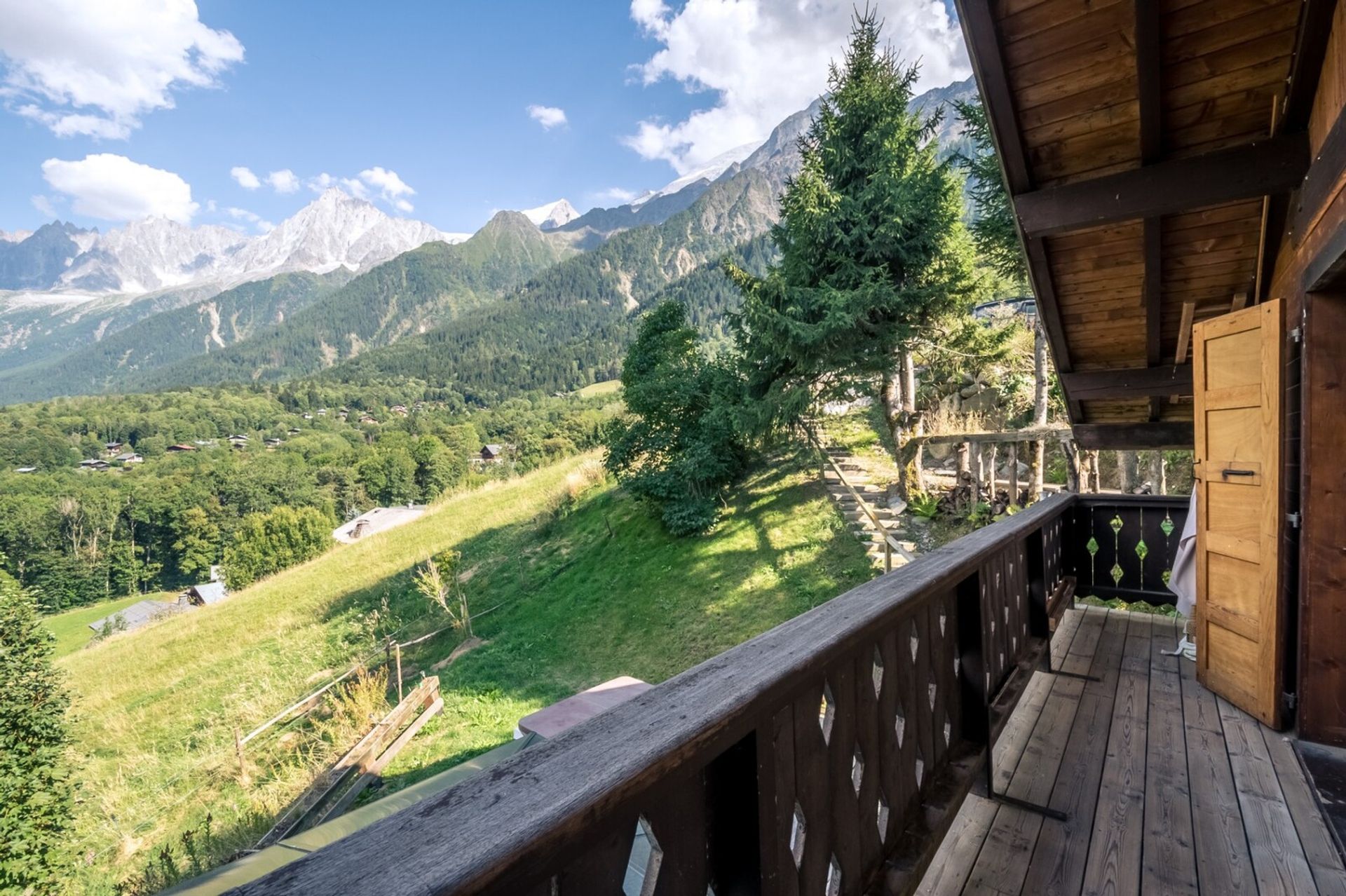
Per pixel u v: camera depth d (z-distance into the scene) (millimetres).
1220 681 3268
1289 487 2885
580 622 10023
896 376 11594
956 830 2184
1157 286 3963
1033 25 2852
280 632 14805
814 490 11062
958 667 2203
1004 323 12820
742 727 928
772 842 1018
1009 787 2447
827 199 9141
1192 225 3605
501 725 7688
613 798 672
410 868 509
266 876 484
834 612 1388
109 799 7961
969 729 2234
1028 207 3471
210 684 12406
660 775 749
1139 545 4660
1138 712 3098
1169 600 4512
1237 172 2973
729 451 11742
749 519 10875
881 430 14516
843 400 10672
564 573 12531
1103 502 4785
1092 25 2793
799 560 9062
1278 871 1947
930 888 1900
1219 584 3289
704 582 9523
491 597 12914
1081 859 2020
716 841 979
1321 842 2084
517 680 8859
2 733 5969
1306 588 2744
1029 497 8359
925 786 1824
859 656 1423
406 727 7977
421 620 12836
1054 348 4809
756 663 1058
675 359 12617
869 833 1455
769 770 1017
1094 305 4367
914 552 8422
